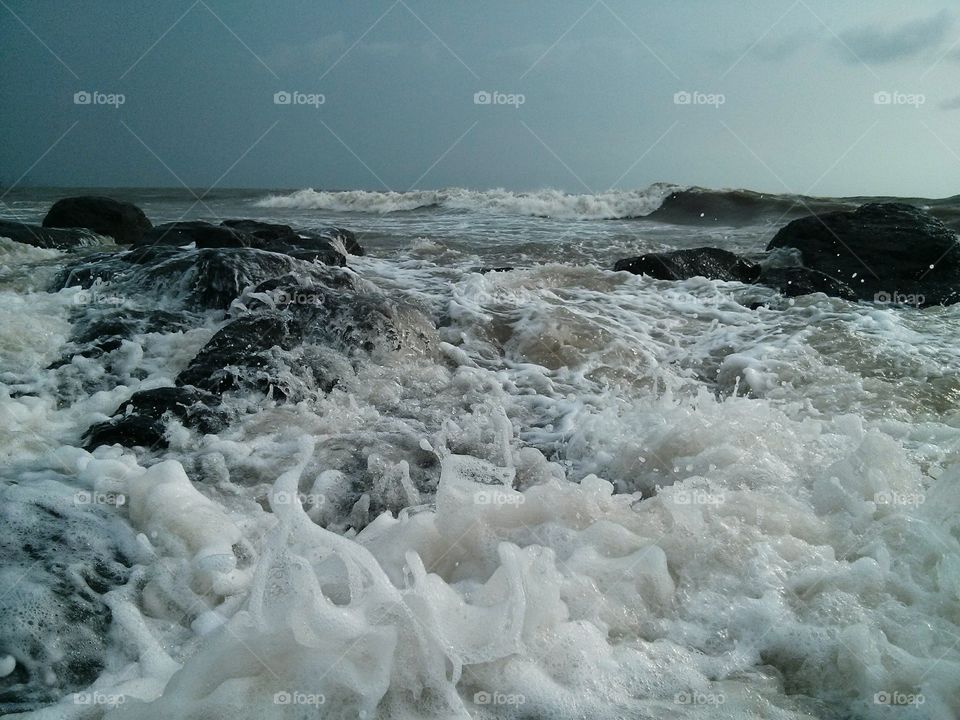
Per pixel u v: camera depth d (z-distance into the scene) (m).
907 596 2.97
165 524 3.35
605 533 3.31
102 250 11.25
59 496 3.54
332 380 5.55
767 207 19.20
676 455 4.30
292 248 9.23
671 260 9.58
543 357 6.52
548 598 2.78
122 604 2.92
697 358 6.66
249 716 2.27
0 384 5.55
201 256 7.41
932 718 2.47
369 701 2.33
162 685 2.56
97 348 6.29
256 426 4.88
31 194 31.80
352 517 4.01
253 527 3.57
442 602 2.64
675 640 2.81
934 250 9.92
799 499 3.72
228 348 5.82
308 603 2.49
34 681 2.60
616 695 2.50
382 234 15.47
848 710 2.54
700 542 3.26
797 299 8.30
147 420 4.71
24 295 7.28
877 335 7.10
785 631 2.80
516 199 21.78
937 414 5.39
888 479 3.73
